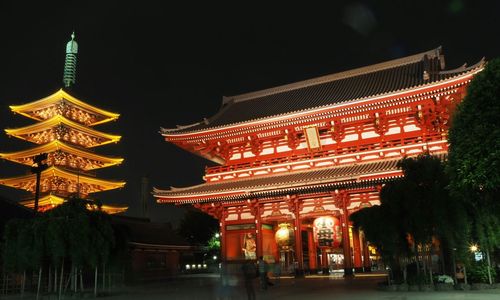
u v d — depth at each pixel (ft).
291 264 153.38
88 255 81.20
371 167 124.67
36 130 238.48
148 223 173.68
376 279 108.17
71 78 264.31
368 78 164.35
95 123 261.03
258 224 137.90
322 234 125.59
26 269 85.61
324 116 134.10
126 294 91.40
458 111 51.29
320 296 72.59
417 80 135.13
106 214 87.45
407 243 79.20
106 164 252.83
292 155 146.30
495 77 47.11
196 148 157.58
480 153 45.75
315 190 126.52
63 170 219.61
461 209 70.95
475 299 59.21
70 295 86.38
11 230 84.58
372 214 80.48
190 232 269.85
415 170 76.95
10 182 231.50
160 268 158.51
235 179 149.59
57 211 81.92
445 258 89.25
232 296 81.71
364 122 137.08
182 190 150.61
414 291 74.59
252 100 189.06
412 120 132.05
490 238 71.26
